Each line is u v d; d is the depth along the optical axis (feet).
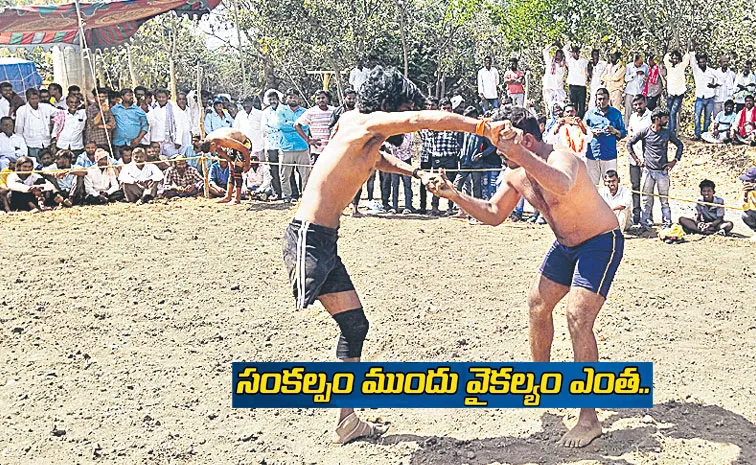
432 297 24.52
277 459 14.80
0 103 41.60
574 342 14.88
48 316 22.85
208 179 43.37
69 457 14.88
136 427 16.07
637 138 34.73
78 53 51.52
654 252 30.91
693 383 17.71
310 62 77.77
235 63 86.48
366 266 28.45
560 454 14.55
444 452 14.83
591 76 58.49
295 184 42.14
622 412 16.22
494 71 64.39
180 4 45.88
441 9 81.82
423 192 38.86
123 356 19.81
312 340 20.80
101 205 40.93
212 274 27.37
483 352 19.72
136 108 43.86
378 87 14.70
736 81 57.36
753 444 14.80
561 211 14.65
